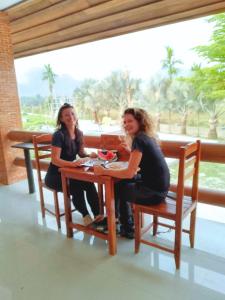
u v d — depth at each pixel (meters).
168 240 2.26
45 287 1.75
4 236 2.47
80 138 2.57
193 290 1.67
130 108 1.90
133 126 1.85
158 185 1.83
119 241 2.28
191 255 2.04
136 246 2.07
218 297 1.60
